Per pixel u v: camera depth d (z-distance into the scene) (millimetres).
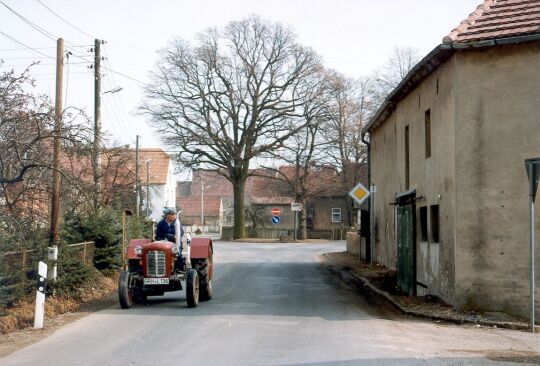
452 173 13547
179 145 49281
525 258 12820
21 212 14969
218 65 49062
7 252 12062
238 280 20641
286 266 26641
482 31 13258
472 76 13250
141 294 15109
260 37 50062
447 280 13953
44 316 12758
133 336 10625
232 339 10281
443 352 9477
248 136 51688
